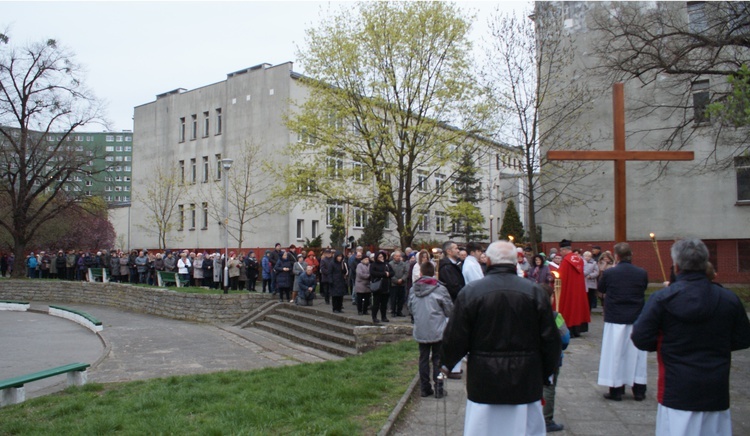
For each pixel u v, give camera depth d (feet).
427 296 24.13
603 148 78.38
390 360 31.71
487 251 14.15
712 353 12.98
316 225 122.42
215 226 131.13
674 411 13.08
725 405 12.89
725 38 39.60
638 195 80.59
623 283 23.00
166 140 146.10
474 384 13.33
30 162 108.88
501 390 13.01
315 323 51.75
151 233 148.87
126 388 27.73
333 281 54.13
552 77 71.00
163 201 142.20
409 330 40.63
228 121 131.23
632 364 23.04
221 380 28.37
